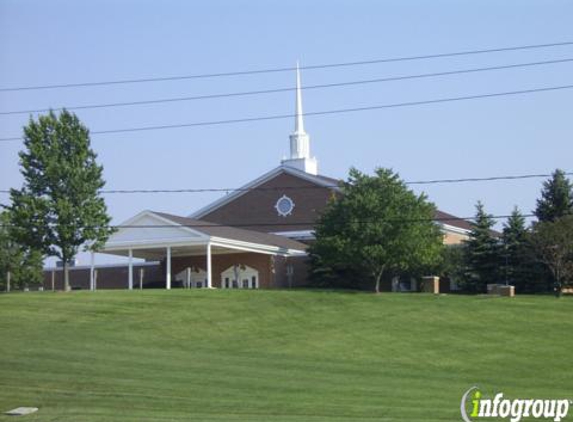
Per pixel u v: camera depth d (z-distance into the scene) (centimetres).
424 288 6116
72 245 5478
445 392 3116
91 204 5484
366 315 4972
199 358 3759
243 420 2445
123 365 3472
